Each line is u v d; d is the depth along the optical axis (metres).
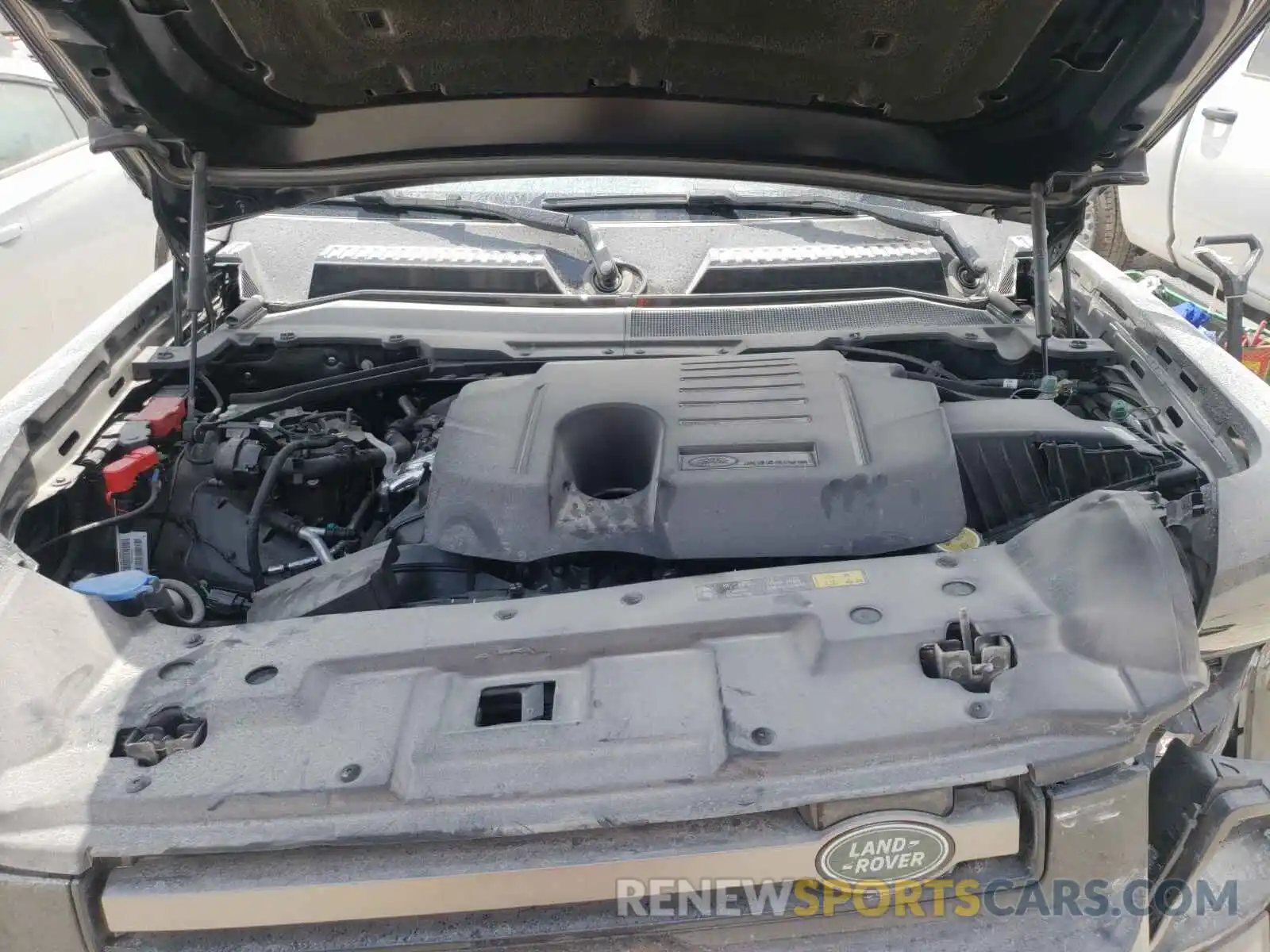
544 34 1.73
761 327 2.43
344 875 1.20
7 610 1.38
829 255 2.65
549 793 1.20
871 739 1.23
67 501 1.89
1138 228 5.48
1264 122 4.61
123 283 4.63
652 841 1.21
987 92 1.87
